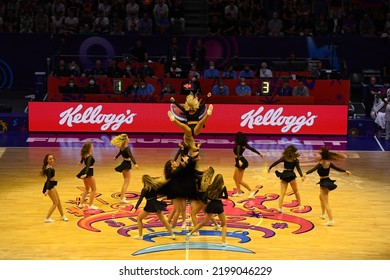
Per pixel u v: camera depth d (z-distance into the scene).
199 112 21.39
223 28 35.75
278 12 36.50
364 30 35.97
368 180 24.52
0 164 25.81
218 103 30.58
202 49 33.25
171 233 19.00
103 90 31.12
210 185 18.33
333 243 18.86
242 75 32.25
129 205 21.59
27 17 35.66
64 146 28.50
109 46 34.91
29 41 35.12
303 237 19.27
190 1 37.38
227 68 32.88
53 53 35.12
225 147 28.77
